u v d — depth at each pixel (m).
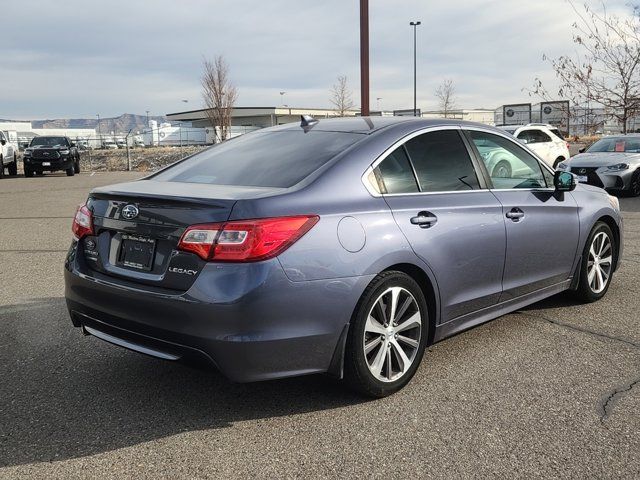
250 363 2.98
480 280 4.02
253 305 2.93
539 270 4.59
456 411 3.32
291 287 3.01
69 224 10.66
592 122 12.24
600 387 3.61
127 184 3.75
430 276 3.63
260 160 3.78
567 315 5.04
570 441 2.98
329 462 2.82
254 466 2.79
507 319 4.95
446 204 3.79
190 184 3.56
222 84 47.16
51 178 23.70
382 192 3.53
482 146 4.31
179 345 3.06
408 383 3.69
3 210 12.76
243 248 2.95
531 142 17.66
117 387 3.69
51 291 5.97
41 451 2.94
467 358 4.10
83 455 2.90
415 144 3.86
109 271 3.40
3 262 7.41
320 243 3.12
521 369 3.90
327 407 3.39
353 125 4.02
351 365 3.32
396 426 3.16
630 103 11.35
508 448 2.92
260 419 3.26
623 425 3.14
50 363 4.08
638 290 5.81
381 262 3.32
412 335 3.63
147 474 2.73
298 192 3.21
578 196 5.07
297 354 3.10
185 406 3.43
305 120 4.39
